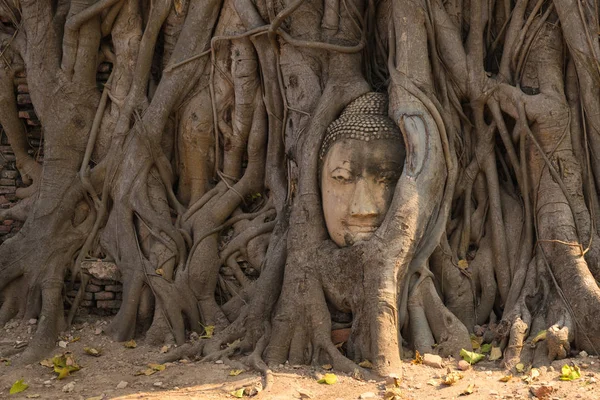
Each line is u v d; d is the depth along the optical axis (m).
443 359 6.55
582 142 7.26
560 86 7.27
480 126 7.45
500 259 7.27
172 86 8.04
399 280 6.65
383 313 6.39
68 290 7.88
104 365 6.82
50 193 7.93
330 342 6.63
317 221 7.05
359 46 7.63
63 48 8.17
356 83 7.49
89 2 8.20
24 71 8.46
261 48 7.94
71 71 8.16
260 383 6.14
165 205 7.97
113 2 8.06
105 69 8.36
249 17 7.91
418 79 7.12
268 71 7.94
